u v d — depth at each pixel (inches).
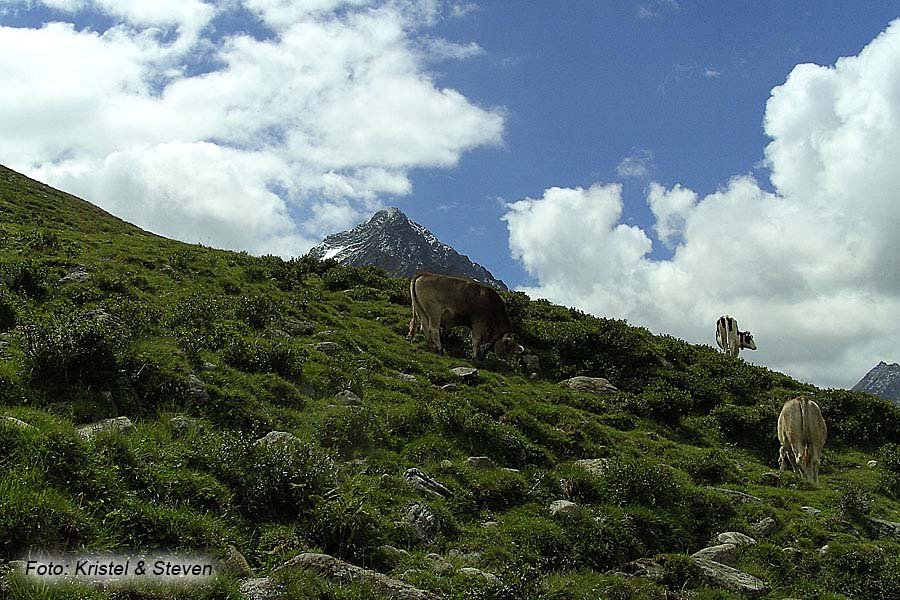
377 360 790.5
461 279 912.3
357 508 410.9
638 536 520.1
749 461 838.5
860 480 813.9
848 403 1032.8
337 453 519.8
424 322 914.7
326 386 644.7
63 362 482.0
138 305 713.6
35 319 621.9
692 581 462.9
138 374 512.4
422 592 355.9
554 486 557.0
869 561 511.2
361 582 346.9
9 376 463.2
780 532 567.5
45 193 1878.7
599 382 925.2
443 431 605.0
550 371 966.4
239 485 412.8
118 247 1027.9
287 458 435.2
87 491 354.0
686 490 589.6
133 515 348.8
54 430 374.9
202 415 510.6
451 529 466.0
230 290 946.1
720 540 536.7
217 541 358.0
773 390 1061.1
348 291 1125.1
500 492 527.2
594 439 715.4
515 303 1152.8
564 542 478.3
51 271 786.2
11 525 308.5
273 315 828.6
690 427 897.5
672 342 1155.9
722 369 1092.5
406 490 485.7
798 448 753.6
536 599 380.5
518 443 617.3
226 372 587.2
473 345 914.1
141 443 414.6
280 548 374.9
